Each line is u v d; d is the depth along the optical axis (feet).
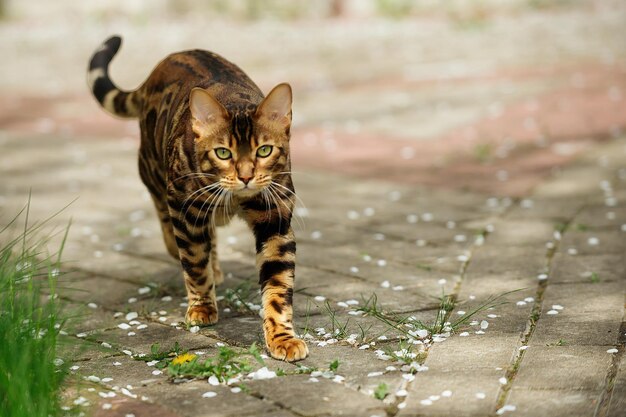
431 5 84.33
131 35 72.28
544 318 17.67
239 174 16.21
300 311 18.65
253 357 16.17
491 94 43.29
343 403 14.17
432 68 52.24
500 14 81.00
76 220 26.55
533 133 35.04
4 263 16.67
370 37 68.44
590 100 40.45
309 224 25.50
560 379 14.73
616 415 13.47
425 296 19.38
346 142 35.58
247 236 24.70
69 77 54.13
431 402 14.07
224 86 17.93
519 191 27.84
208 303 18.15
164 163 18.39
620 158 30.63
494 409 13.82
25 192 29.71
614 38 61.11
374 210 26.66
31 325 15.35
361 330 17.28
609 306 18.17
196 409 14.11
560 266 20.86
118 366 15.97
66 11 83.15
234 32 73.67
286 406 14.11
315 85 48.26
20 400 13.26
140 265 22.43
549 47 58.54
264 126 16.42
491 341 16.58
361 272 21.16
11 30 77.00
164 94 18.97
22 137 38.19
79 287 20.79
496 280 20.25
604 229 23.56
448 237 23.77
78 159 34.30
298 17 83.87
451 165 31.35
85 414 13.83
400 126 37.81
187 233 17.54
